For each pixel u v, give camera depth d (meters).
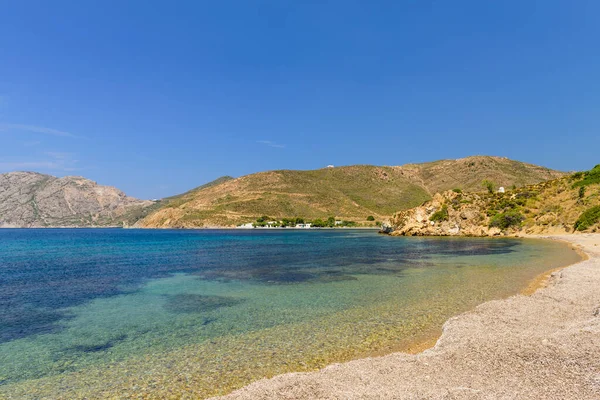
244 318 18.58
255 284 28.50
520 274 29.98
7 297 24.73
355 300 22.00
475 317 16.02
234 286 27.80
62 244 87.25
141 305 22.06
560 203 88.12
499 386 8.99
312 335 15.54
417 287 25.47
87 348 14.67
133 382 11.43
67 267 40.84
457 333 13.91
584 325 13.63
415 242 75.88
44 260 48.88
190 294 25.06
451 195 107.38
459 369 10.22
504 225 91.06
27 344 15.25
